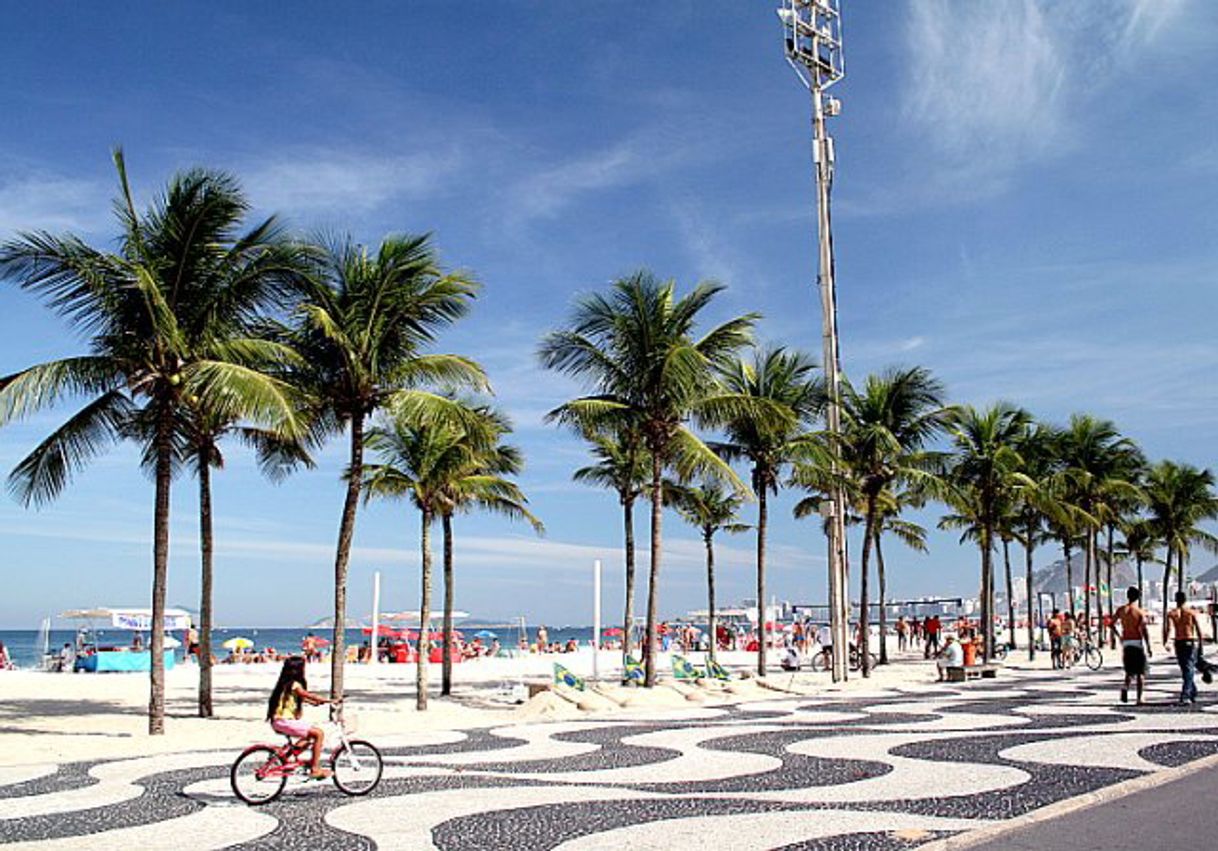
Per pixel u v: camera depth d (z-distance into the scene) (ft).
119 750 54.75
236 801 37.32
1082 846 27.20
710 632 132.05
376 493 86.12
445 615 98.17
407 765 46.44
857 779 40.45
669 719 68.39
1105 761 42.91
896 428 111.14
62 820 34.24
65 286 58.39
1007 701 76.33
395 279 67.36
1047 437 146.51
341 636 67.56
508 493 95.96
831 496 102.58
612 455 106.83
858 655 136.05
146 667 150.71
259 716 75.66
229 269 61.93
